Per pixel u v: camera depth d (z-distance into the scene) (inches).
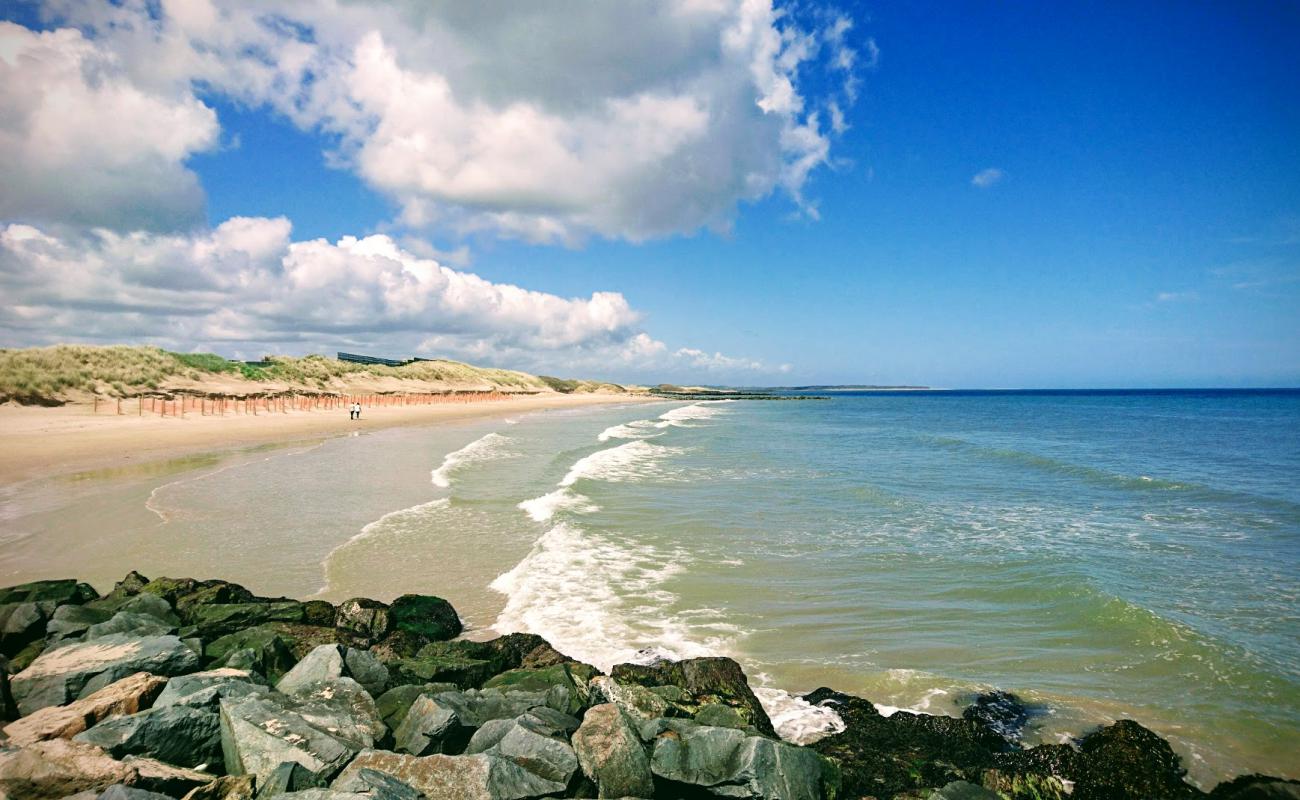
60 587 382.9
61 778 188.5
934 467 1156.5
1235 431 2127.2
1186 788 239.8
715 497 816.3
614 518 685.9
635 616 412.8
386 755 210.4
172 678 256.5
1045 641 379.9
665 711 265.1
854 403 5757.9
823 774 228.4
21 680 255.4
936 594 458.0
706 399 6919.3
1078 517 728.3
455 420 2230.6
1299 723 293.1
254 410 1850.4
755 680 328.8
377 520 639.8
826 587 471.5
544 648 341.1
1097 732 268.5
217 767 226.7
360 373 3363.7
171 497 706.8
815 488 890.7
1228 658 355.6
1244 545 605.6
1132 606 418.3
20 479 785.6
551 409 3668.8
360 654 297.0
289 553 521.0
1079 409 4072.3
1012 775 239.3
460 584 465.7
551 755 220.2
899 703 309.0
